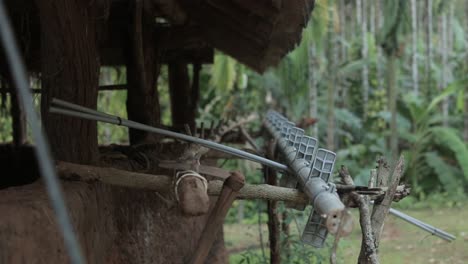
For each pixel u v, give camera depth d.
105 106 11.79
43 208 2.63
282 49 6.76
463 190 15.34
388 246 10.23
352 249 9.28
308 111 16.67
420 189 15.51
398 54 12.87
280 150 5.27
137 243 4.66
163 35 6.65
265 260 7.03
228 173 3.49
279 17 5.09
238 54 7.99
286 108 16.75
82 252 3.03
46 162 1.29
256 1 5.01
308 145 3.86
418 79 19.09
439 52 19.41
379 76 18.00
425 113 16.11
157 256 5.04
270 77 16.53
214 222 3.14
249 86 16.77
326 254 8.28
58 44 3.73
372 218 3.37
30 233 2.48
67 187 3.21
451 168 15.38
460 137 17.19
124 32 6.24
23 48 5.85
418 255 9.50
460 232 11.06
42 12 3.72
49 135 3.81
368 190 3.24
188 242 5.85
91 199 3.40
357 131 17.81
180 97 8.62
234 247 10.55
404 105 17.44
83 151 3.84
